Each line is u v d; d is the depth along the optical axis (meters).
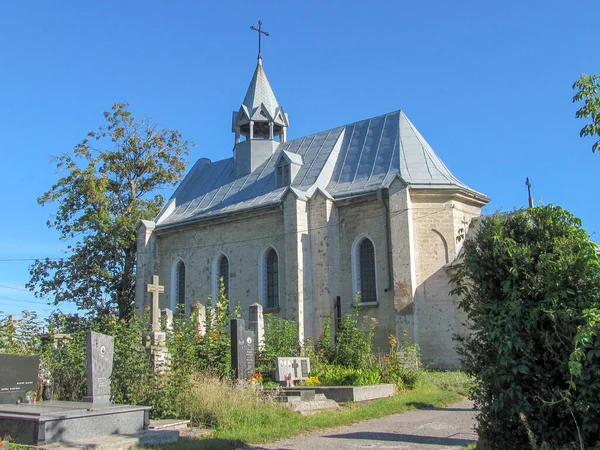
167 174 43.25
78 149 42.03
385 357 23.09
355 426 14.00
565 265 8.04
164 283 38.97
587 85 9.32
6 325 20.12
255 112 39.53
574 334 7.71
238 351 18.97
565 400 7.71
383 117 35.31
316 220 31.14
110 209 42.16
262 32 42.66
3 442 10.62
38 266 42.44
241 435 12.32
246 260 34.47
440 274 28.73
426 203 29.48
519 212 9.07
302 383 19.64
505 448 8.41
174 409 14.34
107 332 19.09
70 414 11.65
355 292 30.17
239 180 39.00
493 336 8.27
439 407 17.33
